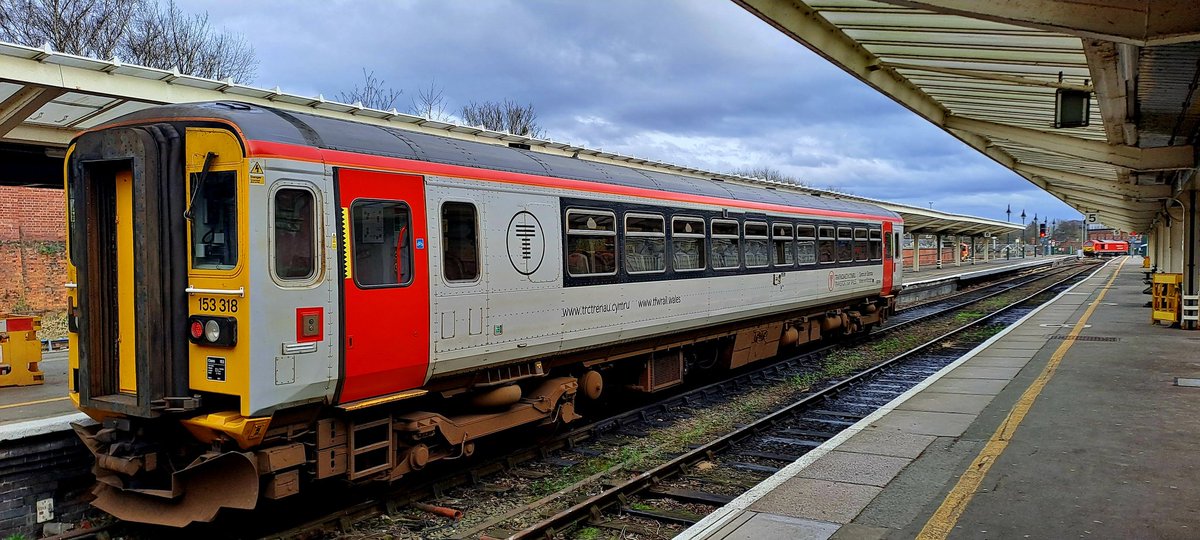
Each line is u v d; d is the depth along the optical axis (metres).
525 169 7.97
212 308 5.60
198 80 8.99
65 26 21.42
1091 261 86.12
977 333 18.78
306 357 5.72
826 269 14.77
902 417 8.45
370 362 6.18
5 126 8.92
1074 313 20.78
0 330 9.77
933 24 7.87
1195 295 16.38
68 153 6.35
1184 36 4.88
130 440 5.95
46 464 6.79
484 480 7.58
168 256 5.67
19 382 9.92
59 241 18.52
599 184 8.93
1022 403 9.01
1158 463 6.49
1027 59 9.01
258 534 6.15
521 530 6.16
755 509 5.56
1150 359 12.25
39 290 18.05
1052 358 12.55
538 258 7.94
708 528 5.20
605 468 7.93
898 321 21.92
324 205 5.87
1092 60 7.15
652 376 10.59
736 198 11.90
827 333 16.55
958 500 5.66
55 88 8.03
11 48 7.43
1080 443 7.17
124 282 5.97
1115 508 5.42
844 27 8.52
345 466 6.25
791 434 9.30
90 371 5.98
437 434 7.09
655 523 6.29
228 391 5.51
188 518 5.62
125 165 5.89
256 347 5.43
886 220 17.97
